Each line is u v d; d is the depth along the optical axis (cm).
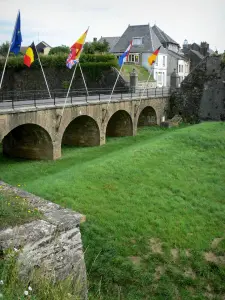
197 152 2223
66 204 1373
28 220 601
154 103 3384
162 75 5225
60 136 2312
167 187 1664
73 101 2556
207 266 1106
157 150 2198
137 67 4762
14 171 2016
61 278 604
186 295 984
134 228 1267
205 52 6669
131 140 2898
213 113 3481
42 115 2122
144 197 1527
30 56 2209
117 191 1559
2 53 5447
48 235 583
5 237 548
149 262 1101
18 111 1936
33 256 563
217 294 1000
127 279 1012
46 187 1519
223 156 2172
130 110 3006
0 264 523
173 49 6222
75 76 4097
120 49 5072
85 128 2702
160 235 1252
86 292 654
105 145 2725
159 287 998
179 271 1076
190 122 3603
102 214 1333
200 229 1319
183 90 3619
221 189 1686
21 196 713
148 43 4934
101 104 2634
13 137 2359
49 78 4222
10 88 4362
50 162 2216
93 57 4066
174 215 1402
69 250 622
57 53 4594
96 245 1142
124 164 1894
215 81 3434
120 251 1134
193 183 1736
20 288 501
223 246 1212
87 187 1555
